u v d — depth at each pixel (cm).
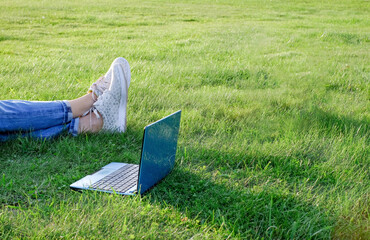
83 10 1848
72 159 324
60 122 359
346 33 1192
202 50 895
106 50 876
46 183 281
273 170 314
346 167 317
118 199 252
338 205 260
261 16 1831
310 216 248
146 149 253
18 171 294
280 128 411
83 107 369
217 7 2248
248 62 772
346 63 792
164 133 280
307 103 507
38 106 348
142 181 258
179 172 305
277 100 515
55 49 892
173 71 660
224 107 475
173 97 504
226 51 899
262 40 1083
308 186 294
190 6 2259
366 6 2372
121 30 1281
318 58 842
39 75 596
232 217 247
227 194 270
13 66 647
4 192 263
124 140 366
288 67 735
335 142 367
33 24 1354
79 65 698
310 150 355
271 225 238
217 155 338
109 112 373
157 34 1177
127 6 2116
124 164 319
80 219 230
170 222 235
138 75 620
